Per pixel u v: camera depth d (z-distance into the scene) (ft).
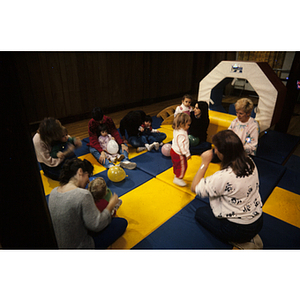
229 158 5.85
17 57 16.35
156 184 10.59
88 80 21.18
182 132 9.36
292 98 17.04
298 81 16.46
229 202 6.17
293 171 12.07
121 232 7.36
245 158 5.83
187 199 9.52
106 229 7.14
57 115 19.86
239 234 6.48
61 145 10.47
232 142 5.69
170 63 29.66
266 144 15.40
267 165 12.23
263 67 13.97
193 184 6.73
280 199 9.69
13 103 3.43
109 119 13.02
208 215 7.49
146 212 8.75
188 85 34.32
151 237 7.55
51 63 18.19
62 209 5.32
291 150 14.70
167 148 12.85
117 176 10.38
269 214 8.79
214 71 15.67
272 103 13.57
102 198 7.16
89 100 21.94
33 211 4.12
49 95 18.80
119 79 23.95
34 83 17.66
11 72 3.34
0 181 3.69
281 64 29.35
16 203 3.92
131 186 10.40
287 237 7.68
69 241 5.59
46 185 10.56
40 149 9.96
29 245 4.33
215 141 5.93
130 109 26.09
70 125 20.31
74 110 20.98
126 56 23.71
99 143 12.82
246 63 14.10
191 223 8.20
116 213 8.66
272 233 7.86
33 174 3.93
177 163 9.78
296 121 21.45
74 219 5.38
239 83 33.81
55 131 9.68
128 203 9.25
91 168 8.41
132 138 13.89
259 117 14.32
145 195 9.77
